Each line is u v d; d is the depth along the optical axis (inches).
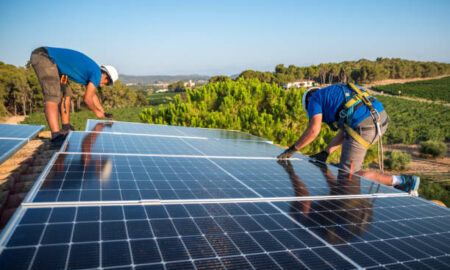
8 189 125.2
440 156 1221.7
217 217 80.2
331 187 123.9
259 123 420.2
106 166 116.9
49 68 191.5
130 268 51.1
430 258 69.4
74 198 79.0
